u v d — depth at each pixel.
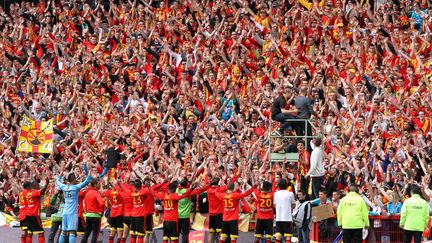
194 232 46.72
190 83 62.06
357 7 63.47
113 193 45.69
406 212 41.88
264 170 49.28
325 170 47.91
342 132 53.47
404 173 47.75
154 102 60.22
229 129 55.69
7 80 64.38
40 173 53.94
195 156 52.94
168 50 64.31
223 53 62.44
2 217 53.50
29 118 55.78
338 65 59.53
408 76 57.38
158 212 51.16
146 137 56.25
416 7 62.94
